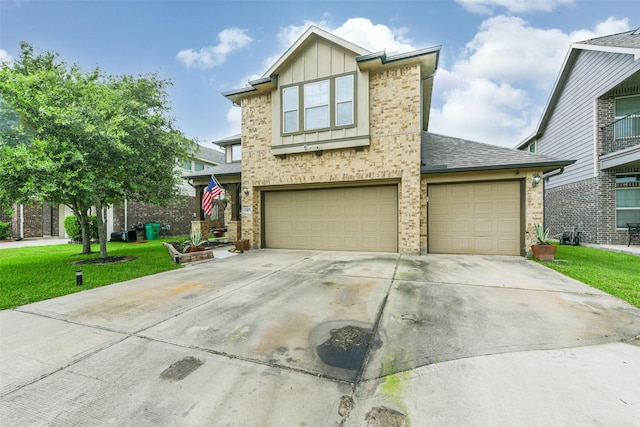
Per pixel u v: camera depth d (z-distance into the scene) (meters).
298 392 2.31
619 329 3.34
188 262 7.89
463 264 7.14
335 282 5.60
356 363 2.73
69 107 6.64
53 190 6.33
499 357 2.76
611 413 1.98
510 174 8.12
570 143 12.46
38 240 17.48
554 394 2.19
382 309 4.11
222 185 13.45
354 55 8.91
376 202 9.34
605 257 8.11
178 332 3.45
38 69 7.75
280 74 9.83
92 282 5.78
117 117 7.14
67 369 2.68
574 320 3.60
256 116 10.45
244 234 10.54
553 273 6.13
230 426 1.95
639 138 10.16
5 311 4.21
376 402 2.17
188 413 2.08
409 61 8.48
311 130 9.38
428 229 8.90
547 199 14.59
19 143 6.39
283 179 10.02
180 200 11.15
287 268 7.00
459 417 1.98
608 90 10.20
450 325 3.52
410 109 8.59
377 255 8.63
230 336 3.33
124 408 2.15
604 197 10.57
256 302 4.50
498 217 8.36
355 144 8.88
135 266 7.44
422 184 8.79
